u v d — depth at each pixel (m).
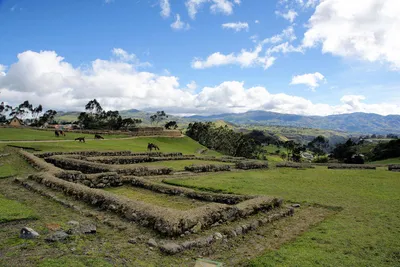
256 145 122.00
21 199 11.52
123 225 8.76
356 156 48.31
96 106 125.12
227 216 9.68
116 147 42.81
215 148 104.19
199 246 7.71
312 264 6.74
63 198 11.55
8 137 44.78
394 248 7.94
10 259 6.04
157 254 7.05
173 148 64.69
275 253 7.37
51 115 135.00
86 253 6.64
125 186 16.58
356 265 6.80
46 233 7.61
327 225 10.19
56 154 26.77
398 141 73.25
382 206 13.11
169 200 13.44
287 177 22.06
